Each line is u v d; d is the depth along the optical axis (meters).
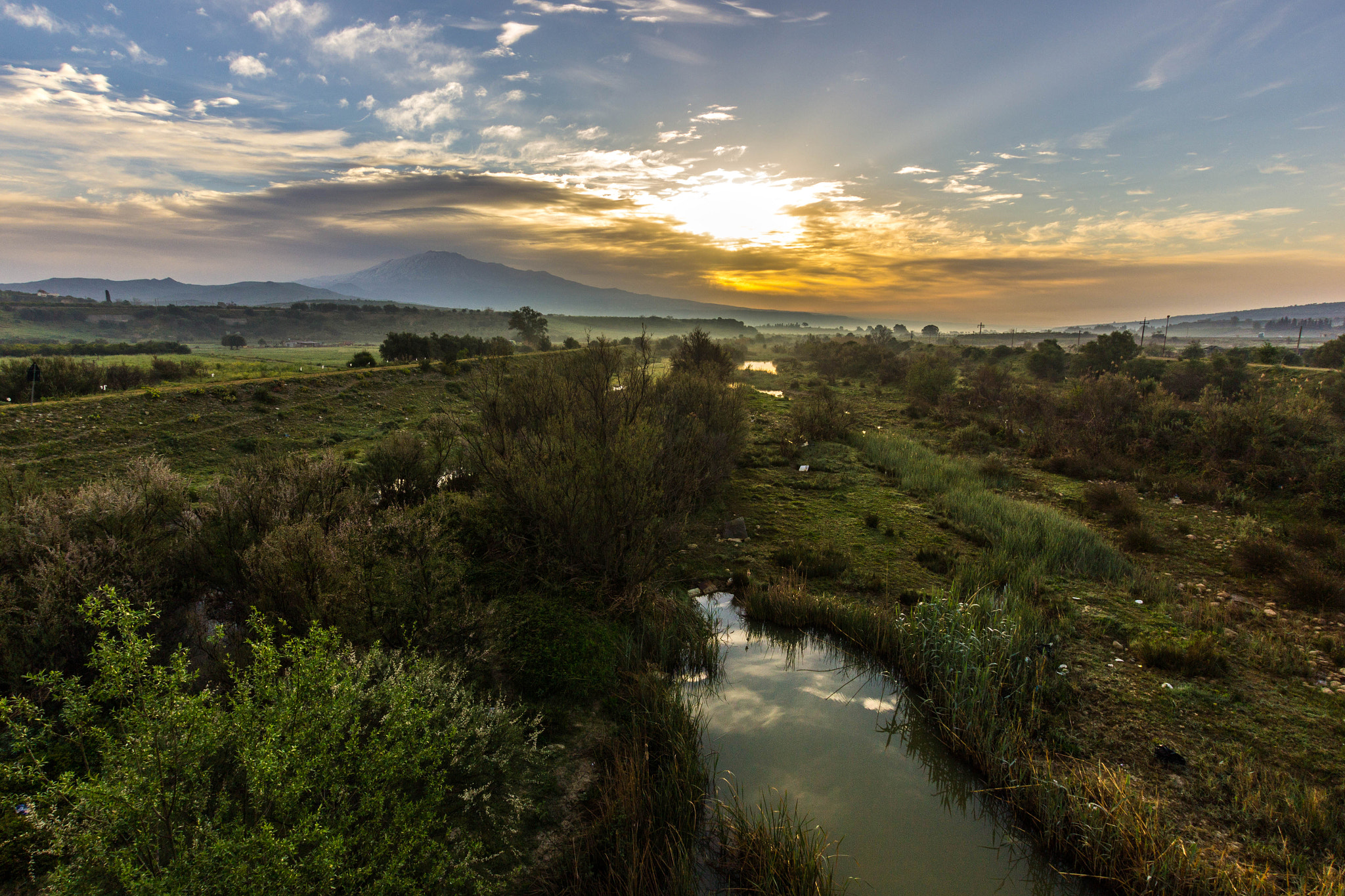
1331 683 6.18
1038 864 4.27
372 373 28.91
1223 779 4.79
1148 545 10.47
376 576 5.57
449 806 3.68
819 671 6.84
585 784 4.73
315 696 2.97
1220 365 30.47
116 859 2.23
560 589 7.16
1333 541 9.93
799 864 3.95
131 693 2.66
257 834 2.42
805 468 16.14
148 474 7.56
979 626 6.79
